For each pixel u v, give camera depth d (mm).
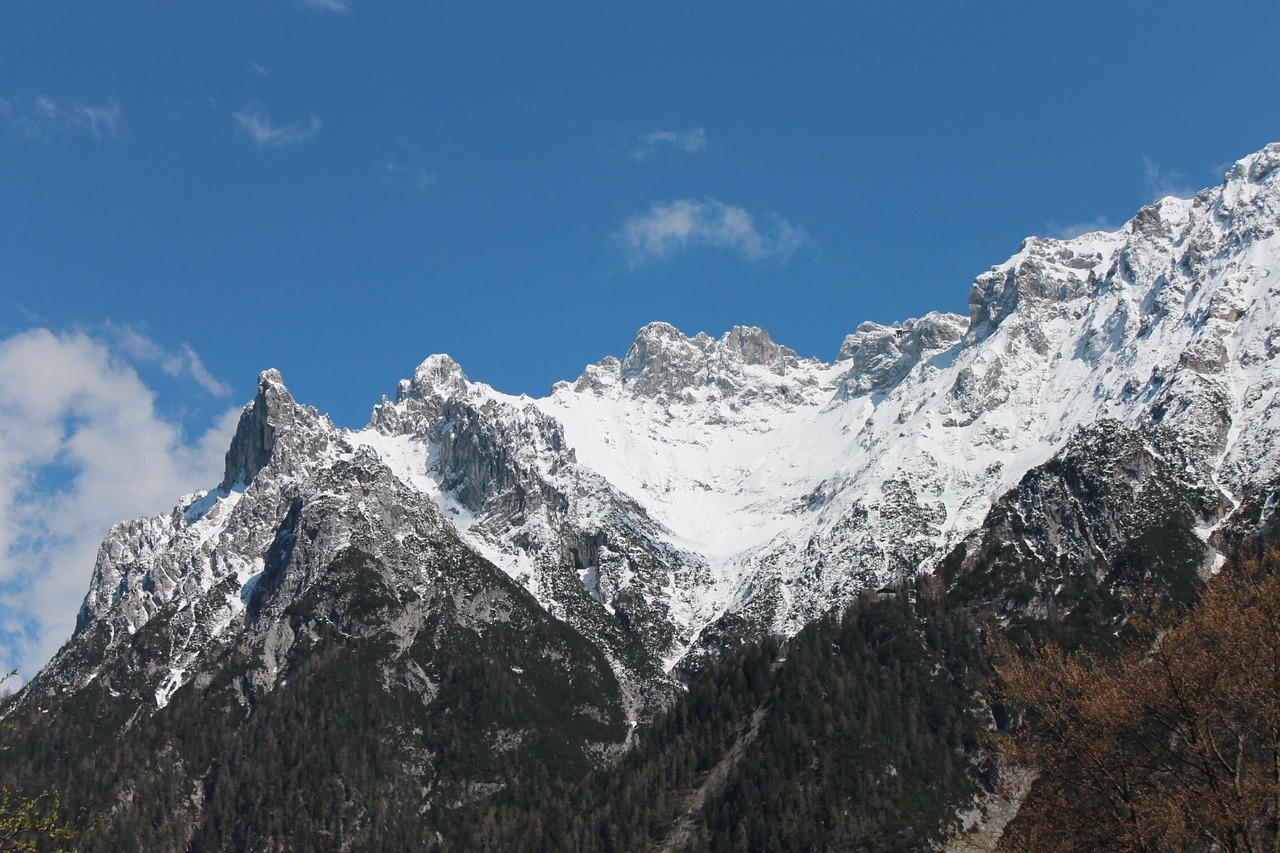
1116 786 88875
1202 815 85125
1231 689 87000
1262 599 87625
